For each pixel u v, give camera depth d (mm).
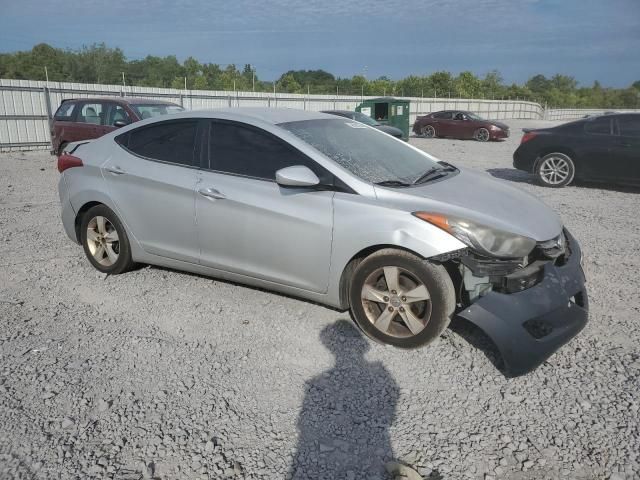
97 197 4691
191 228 4199
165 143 4434
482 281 3260
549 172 10078
